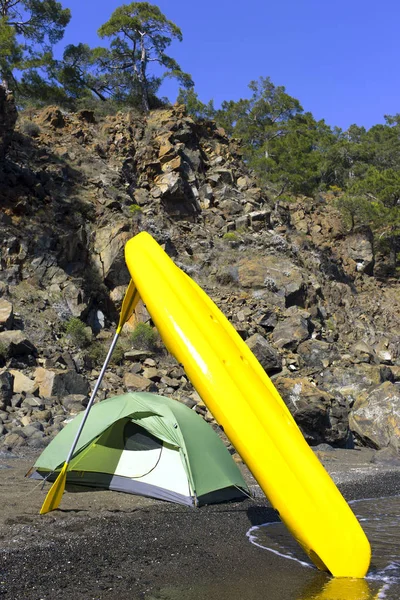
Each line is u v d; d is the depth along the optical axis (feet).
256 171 169.48
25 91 141.28
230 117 250.37
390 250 161.68
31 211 84.58
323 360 82.53
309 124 260.42
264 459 17.07
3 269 74.08
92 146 120.37
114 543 20.27
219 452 31.04
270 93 249.55
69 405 53.16
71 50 167.84
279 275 103.04
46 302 72.90
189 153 131.54
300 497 17.07
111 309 81.46
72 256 82.43
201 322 18.62
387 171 172.14
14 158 100.32
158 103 165.17
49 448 31.30
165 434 29.66
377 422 58.70
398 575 17.87
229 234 113.50
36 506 25.03
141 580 16.66
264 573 17.84
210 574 17.57
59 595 15.01
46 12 132.16
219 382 17.62
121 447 30.68
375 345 105.29
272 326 90.43
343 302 117.39
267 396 18.21
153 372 67.31
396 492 36.81
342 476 41.32
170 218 113.19
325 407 57.93
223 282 100.37
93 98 159.22
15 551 18.37
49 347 65.16
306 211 153.89
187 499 27.91
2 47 114.01
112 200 99.76
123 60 170.50
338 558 17.21
